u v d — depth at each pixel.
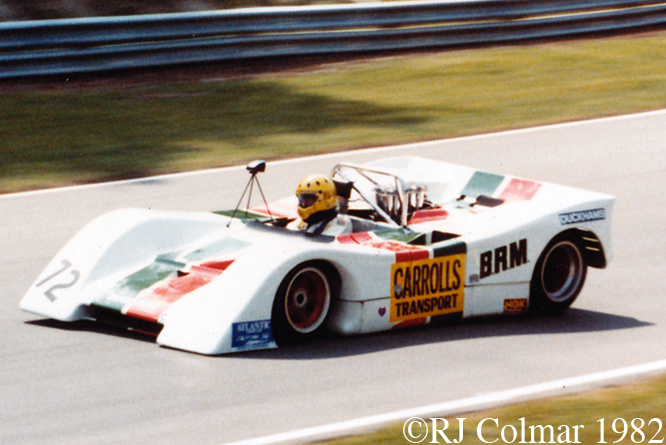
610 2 30.14
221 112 22.28
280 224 11.91
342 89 24.44
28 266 13.08
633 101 24.11
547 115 22.84
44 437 7.68
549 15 29.56
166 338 9.52
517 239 11.47
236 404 8.38
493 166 18.91
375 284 10.30
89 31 23.86
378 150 19.84
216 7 33.03
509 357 9.96
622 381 9.29
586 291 12.83
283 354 9.66
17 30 22.97
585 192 12.48
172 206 16.16
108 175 17.92
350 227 11.55
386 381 9.07
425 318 10.83
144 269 10.73
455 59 27.38
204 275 10.38
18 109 21.81
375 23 27.42
